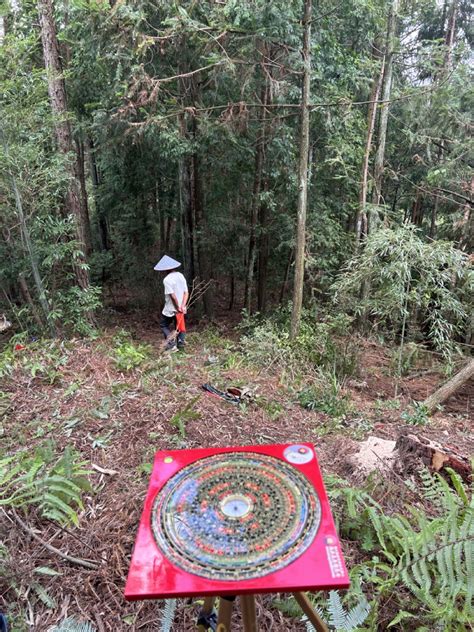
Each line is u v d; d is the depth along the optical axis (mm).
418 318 7969
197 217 8953
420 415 4559
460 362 6637
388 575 1911
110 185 9469
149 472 2629
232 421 3539
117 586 1929
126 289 11148
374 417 4492
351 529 2225
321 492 1327
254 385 4578
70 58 8031
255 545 1164
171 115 6344
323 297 8836
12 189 5508
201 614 1450
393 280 5523
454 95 7617
